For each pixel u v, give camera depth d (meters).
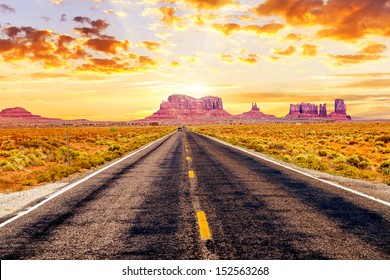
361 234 5.37
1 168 15.52
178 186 9.67
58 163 18.66
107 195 8.59
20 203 7.92
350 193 8.55
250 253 4.62
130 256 4.59
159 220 6.25
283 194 8.45
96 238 5.31
